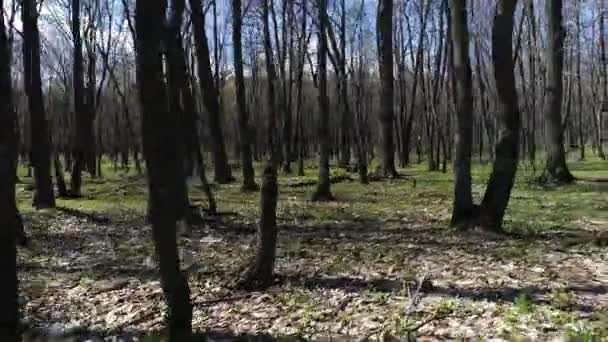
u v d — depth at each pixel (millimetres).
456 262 9242
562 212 14570
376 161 42062
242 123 22812
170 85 11461
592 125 53812
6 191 4102
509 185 11539
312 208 17047
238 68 22766
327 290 7898
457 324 6168
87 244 12516
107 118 59750
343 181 26406
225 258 10305
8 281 4113
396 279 8289
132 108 52469
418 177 28484
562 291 7133
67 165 44062
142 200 21234
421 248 10523
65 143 45250
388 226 13398
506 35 10867
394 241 11344
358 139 30531
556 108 22062
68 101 44438
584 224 12594
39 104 18281
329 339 6012
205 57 25203
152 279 9172
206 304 7555
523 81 37250
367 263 9453
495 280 7953
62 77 46750
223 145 26516
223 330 6543
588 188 19750
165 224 5148
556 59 22031
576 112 57875
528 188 20688
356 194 20750
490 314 6418
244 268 8594
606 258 9156
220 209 16766
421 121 48594
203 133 41469
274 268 9109
